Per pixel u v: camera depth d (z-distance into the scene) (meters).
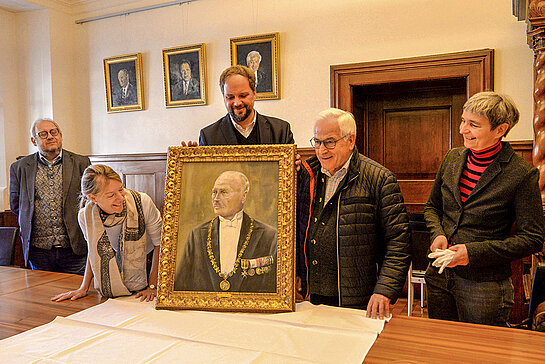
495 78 3.91
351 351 1.28
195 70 5.10
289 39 4.66
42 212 3.45
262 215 1.74
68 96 5.80
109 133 5.73
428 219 1.96
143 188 5.17
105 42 5.65
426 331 1.44
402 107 4.62
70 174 3.50
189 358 1.25
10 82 5.71
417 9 4.14
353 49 4.41
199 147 1.86
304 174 1.95
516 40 3.82
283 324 1.52
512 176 1.69
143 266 1.97
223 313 1.64
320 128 1.71
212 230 1.75
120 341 1.39
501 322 1.75
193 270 1.72
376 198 1.78
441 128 4.50
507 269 1.78
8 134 5.70
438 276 1.91
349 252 1.78
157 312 1.66
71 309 1.75
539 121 3.17
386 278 1.67
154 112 5.44
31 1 5.33
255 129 2.54
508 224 1.76
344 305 1.81
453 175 1.86
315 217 1.88
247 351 1.29
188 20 5.14
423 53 4.14
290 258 1.67
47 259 3.48
